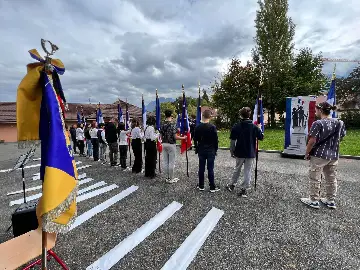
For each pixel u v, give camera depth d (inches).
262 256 110.7
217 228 138.6
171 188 215.3
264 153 400.5
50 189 63.7
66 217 74.4
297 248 116.0
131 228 143.1
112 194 206.8
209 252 115.3
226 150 451.8
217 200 181.6
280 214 154.0
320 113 161.2
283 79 1080.8
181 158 379.2
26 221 118.9
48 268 106.0
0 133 968.9
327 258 107.7
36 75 69.7
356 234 127.1
